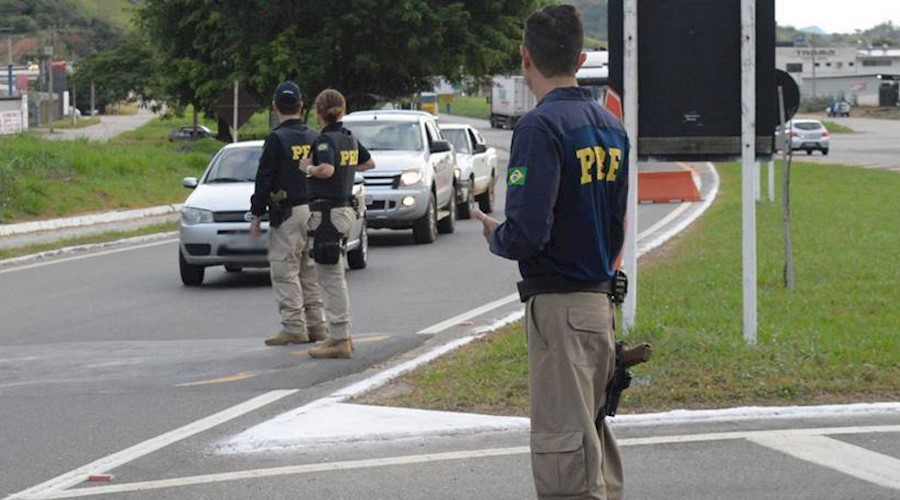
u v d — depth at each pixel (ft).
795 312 63.98
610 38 54.24
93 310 79.66
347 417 46.62
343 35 260.62
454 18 257.55
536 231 26.96
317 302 64.90
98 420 48.42
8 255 113.19
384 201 116.57
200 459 42.27
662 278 80.23
